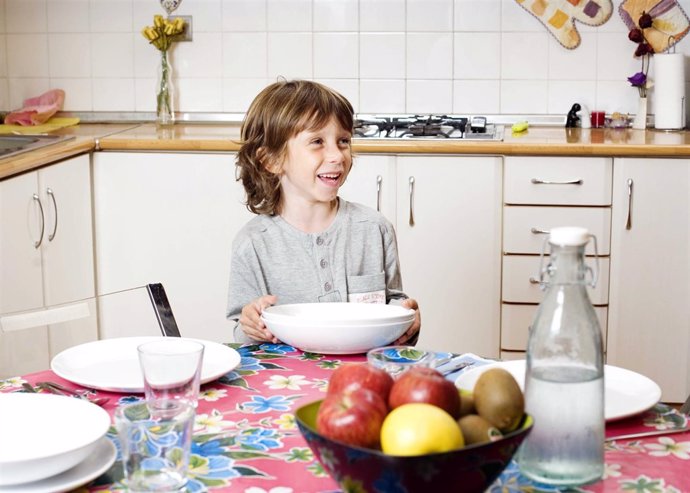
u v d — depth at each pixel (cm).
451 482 87
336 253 204
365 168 314
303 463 107
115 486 102
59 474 102
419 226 316
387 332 151
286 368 147
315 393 133
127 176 321
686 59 368
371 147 311
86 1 380
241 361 151
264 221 204
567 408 100
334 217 206
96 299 163
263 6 375
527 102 374
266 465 107
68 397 121
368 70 376
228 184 319
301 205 202
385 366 128
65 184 302
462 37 372
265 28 376
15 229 272
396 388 96
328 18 374
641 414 124
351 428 89
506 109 376
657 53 366
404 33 373
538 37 371
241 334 193
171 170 320
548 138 325
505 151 307
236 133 339
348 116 204
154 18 370
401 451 87
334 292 203
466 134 329
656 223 308
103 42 382
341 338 149
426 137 322
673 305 312
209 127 365
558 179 307
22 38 383
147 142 316
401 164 313
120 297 164
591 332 100
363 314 166
